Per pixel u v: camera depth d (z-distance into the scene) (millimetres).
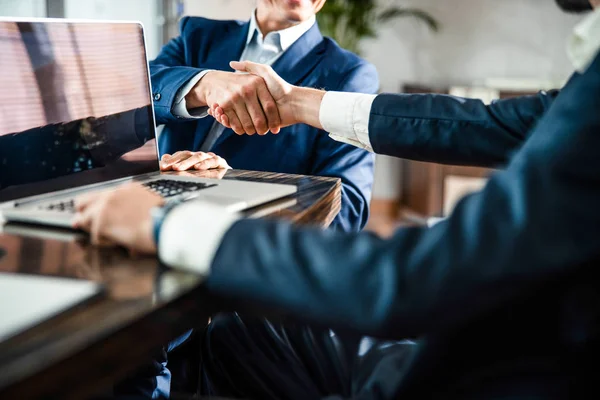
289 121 1214
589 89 469
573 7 698
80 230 728
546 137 480
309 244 522
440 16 4531
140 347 487
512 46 4508
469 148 975
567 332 482
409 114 1018
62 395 415
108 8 3248
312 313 508
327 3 4090
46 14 2746
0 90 823
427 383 543
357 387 811
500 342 505
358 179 1558
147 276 570
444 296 466
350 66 1653
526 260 447
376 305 482
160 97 1398
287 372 860
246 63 1248
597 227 437
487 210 475
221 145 1619
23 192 831
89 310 489
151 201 649
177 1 3662
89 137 951
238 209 796
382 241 520
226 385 890
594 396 484
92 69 974
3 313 457
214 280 542
